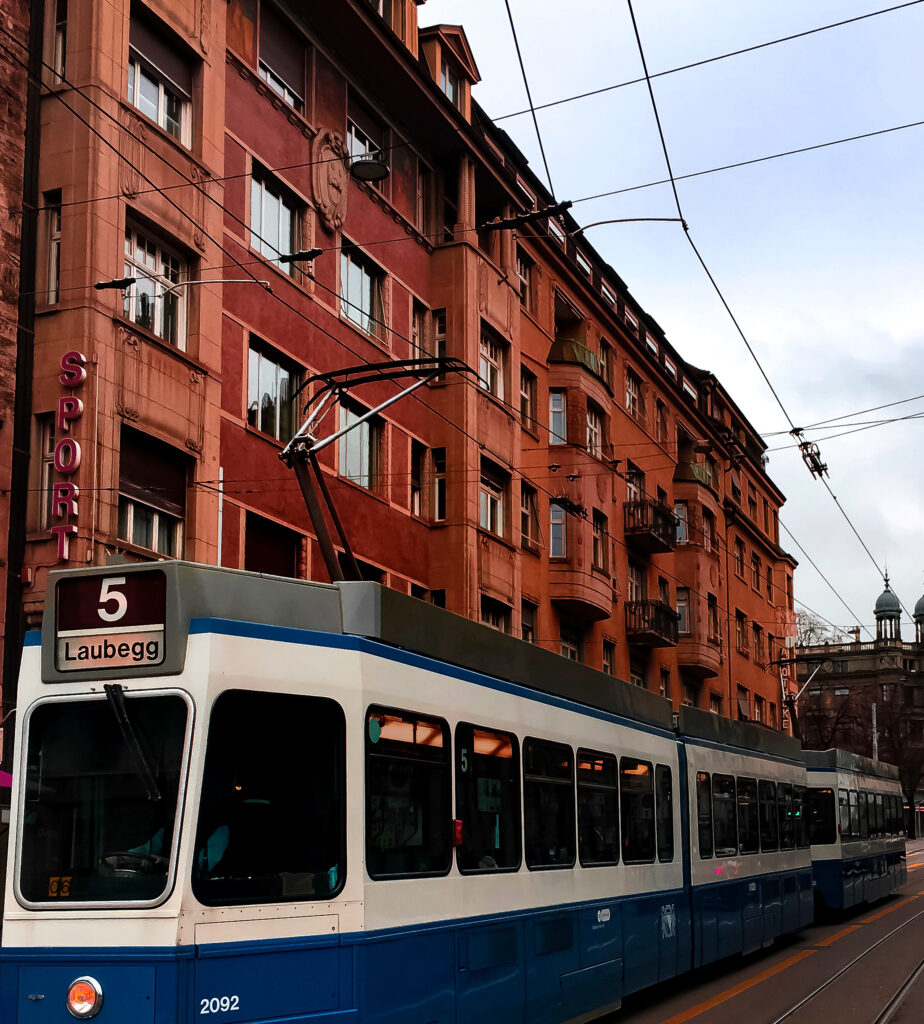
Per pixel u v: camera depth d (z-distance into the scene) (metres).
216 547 17.89
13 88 15.88
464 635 9.67
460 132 26.14
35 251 16.06
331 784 7.65
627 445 37.84
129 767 7.09
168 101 18.14
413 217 25.69
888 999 13.79
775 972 16.34
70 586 7.49
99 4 16.33
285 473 20.42
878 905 29.19
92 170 15.93
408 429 24.67
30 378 15.74
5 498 15.10
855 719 93.88
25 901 7.08
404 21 25.81
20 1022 6.91
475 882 9.18
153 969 6.70
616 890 12.13
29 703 7.43
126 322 16.20
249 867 7.13
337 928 7.49
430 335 25.77
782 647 58.59
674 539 38.78
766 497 59.41
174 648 7.18
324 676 7.77
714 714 16.75
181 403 17.34
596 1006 11.34
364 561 22.59
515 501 27.45
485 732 9.67
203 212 18.25
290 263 21.28
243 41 20.27
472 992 8.95
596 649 33.34
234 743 7.20
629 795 12.88
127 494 16.38
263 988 7.05
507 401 27.78
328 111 22.67
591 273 36.00
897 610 108.88
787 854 19.55
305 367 21.22
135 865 6.94
